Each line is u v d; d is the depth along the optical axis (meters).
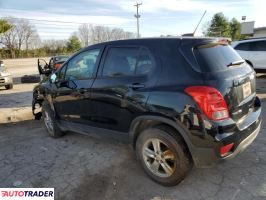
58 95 4.52
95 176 3.50
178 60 2.87
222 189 3.03
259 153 3.82
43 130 5.61
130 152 4.16
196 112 2.65
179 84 2.79
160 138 2.99
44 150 4.48
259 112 3.37
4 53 65.56
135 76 3.20
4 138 5.26
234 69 2.99
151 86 3.00
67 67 4.38
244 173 3.32
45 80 5.21
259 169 3.39
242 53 11.32
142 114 3.09
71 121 4.38
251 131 3.05
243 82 3.03
